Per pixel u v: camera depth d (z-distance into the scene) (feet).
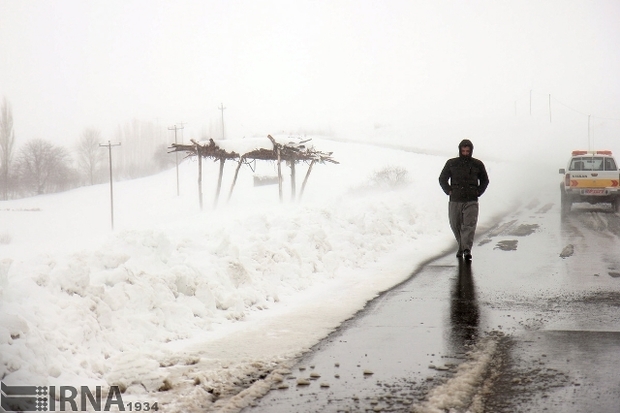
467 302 27.73
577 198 76.23
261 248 31.60
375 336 22.17
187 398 16.07
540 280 32.94
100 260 24.16
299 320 24.85
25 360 16.35
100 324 20.53
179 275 24.82
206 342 21.57
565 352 19.66
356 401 15.66
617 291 29.68
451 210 41.11
